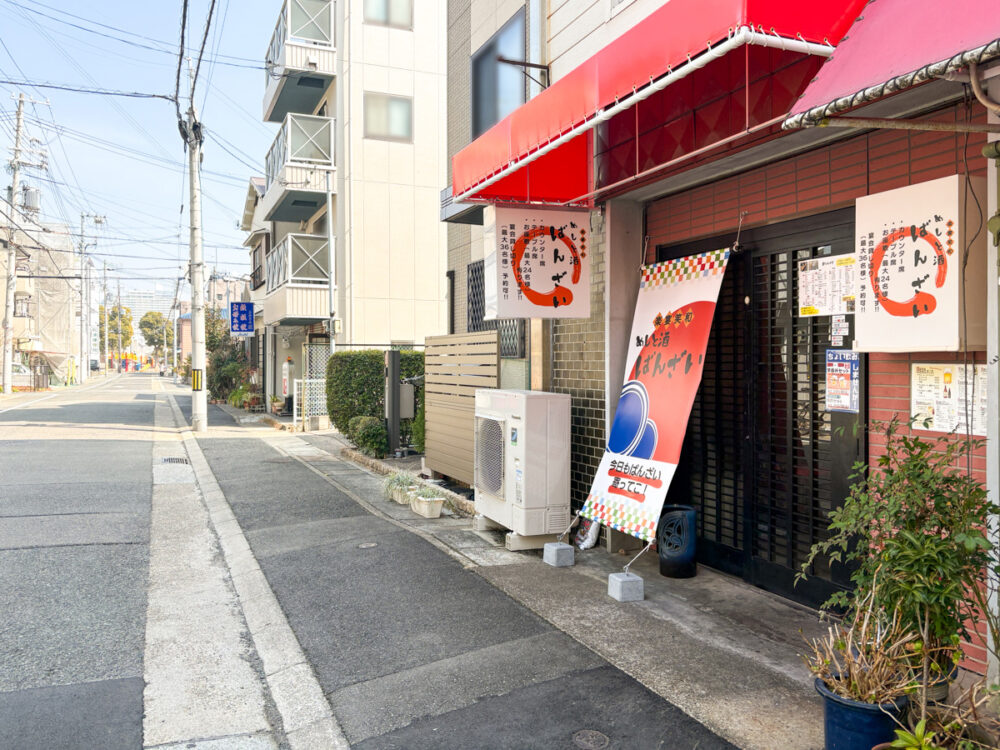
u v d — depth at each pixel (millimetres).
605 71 4059
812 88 3002
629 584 5113
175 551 7012
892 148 4250
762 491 5375
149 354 150500
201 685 4121
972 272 3596
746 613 4871
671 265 5777
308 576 5891
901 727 2668
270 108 22547
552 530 6328
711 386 5906
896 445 4152
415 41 19859
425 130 19953
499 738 3332
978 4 2426
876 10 2982
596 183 6309
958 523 2750
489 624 4715
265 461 13062
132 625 5027
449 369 9297
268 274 23453
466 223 10969
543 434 6289
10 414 21922
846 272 4539
